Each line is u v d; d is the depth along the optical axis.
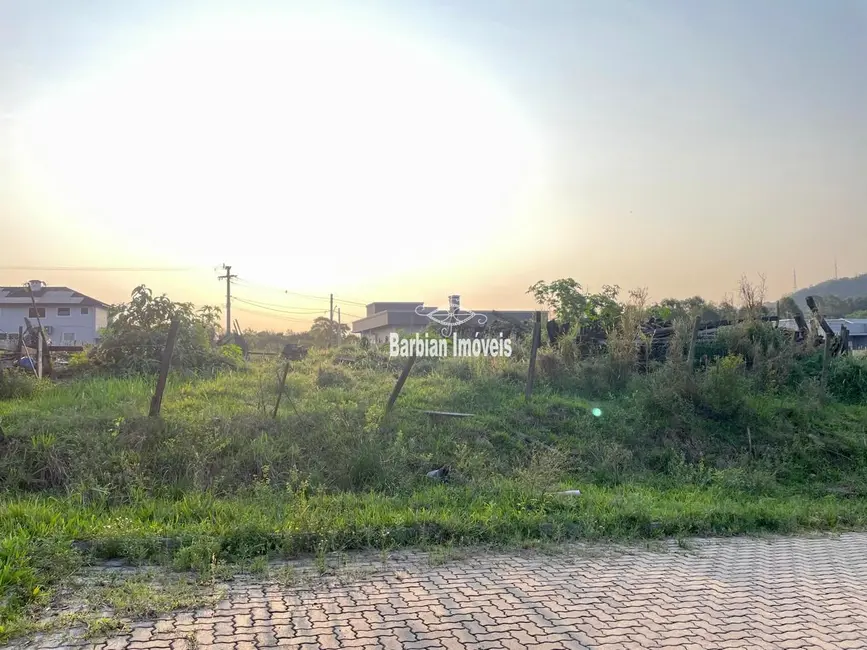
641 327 16.64
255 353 25.52
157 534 6.52
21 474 8.15
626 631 4.95
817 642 4.90
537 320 13.37
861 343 35.38
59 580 5.43
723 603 5.66
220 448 9.01
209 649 4.35
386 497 8.48
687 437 12.20
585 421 12.10
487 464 10.15
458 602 5.42
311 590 5.57
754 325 17.20
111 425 9.22
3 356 19.12
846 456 12.50
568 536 7.66
